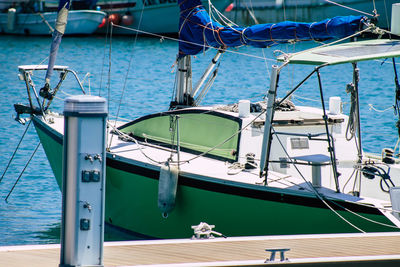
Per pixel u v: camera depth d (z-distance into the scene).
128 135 21.52
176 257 12.83
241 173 17.95
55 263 12.45
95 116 11.65
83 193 11.82
